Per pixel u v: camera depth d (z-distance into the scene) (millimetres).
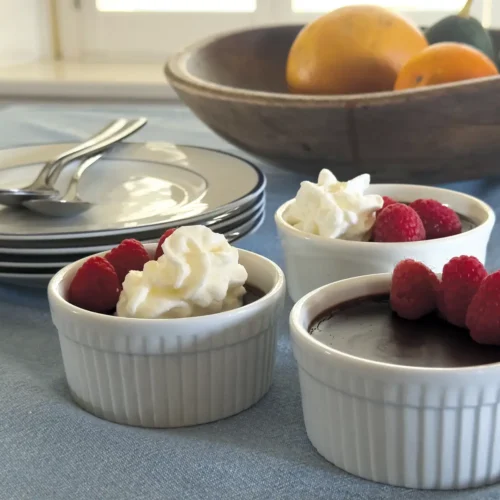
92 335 484
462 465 422
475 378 401
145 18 2256
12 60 2223
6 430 479
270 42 1204
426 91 735
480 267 501
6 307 668
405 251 600
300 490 425
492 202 885
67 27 2295
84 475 438
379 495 422
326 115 763
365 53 960
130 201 774
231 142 920
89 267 530
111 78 1990
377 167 822
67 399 528
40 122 1271
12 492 424
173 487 426
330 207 638
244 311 490
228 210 681
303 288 654
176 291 516
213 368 491
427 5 2184
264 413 513
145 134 1206
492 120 762
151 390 490
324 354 429
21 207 741
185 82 896
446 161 812
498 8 2107
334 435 443
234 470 440
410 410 411
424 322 518
